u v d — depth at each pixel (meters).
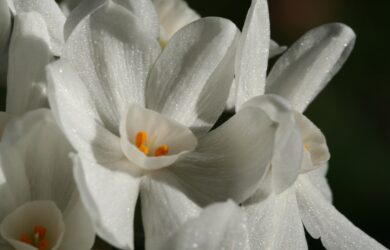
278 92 0.18
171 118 0.17
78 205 0.15
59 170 0.16
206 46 0.17
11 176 0.16
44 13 0.18
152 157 0.16
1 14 0.18
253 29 0.17
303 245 0.17
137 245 0.17
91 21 0.16
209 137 0.17
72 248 0.15
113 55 0.17
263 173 0.15
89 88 0.16
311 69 0.19
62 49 0.16
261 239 0.17
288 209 0.17
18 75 0.17
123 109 0.17
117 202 0.15
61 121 0.15
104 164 0.16
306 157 0.17
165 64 0.17
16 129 0.15
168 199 0.16
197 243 0.15
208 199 0.16
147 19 0.18
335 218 0.18
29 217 0.16
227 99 0.17
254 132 0.16
